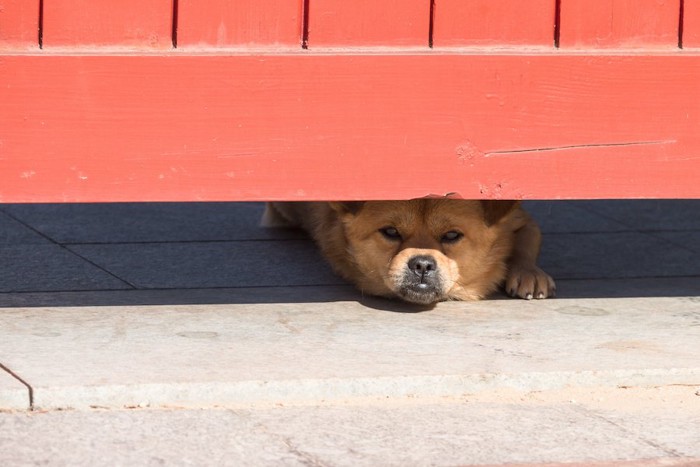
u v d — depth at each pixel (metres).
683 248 8.16
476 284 6.80
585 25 5.67
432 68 5.52
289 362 5.27
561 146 5.68
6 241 7.80
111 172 5.38
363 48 5.54
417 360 5.36
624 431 4.71
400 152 5.58
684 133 5.73
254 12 5.45
